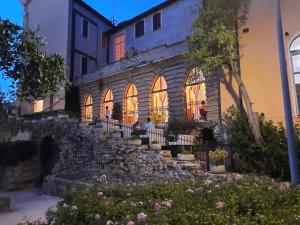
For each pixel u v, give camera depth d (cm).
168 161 1208
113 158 1488
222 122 1499
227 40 1395
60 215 488
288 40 1404
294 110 1344
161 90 2044
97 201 491
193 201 460
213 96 1603
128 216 409
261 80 1440
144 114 2092
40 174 2305
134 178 1340
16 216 1175
